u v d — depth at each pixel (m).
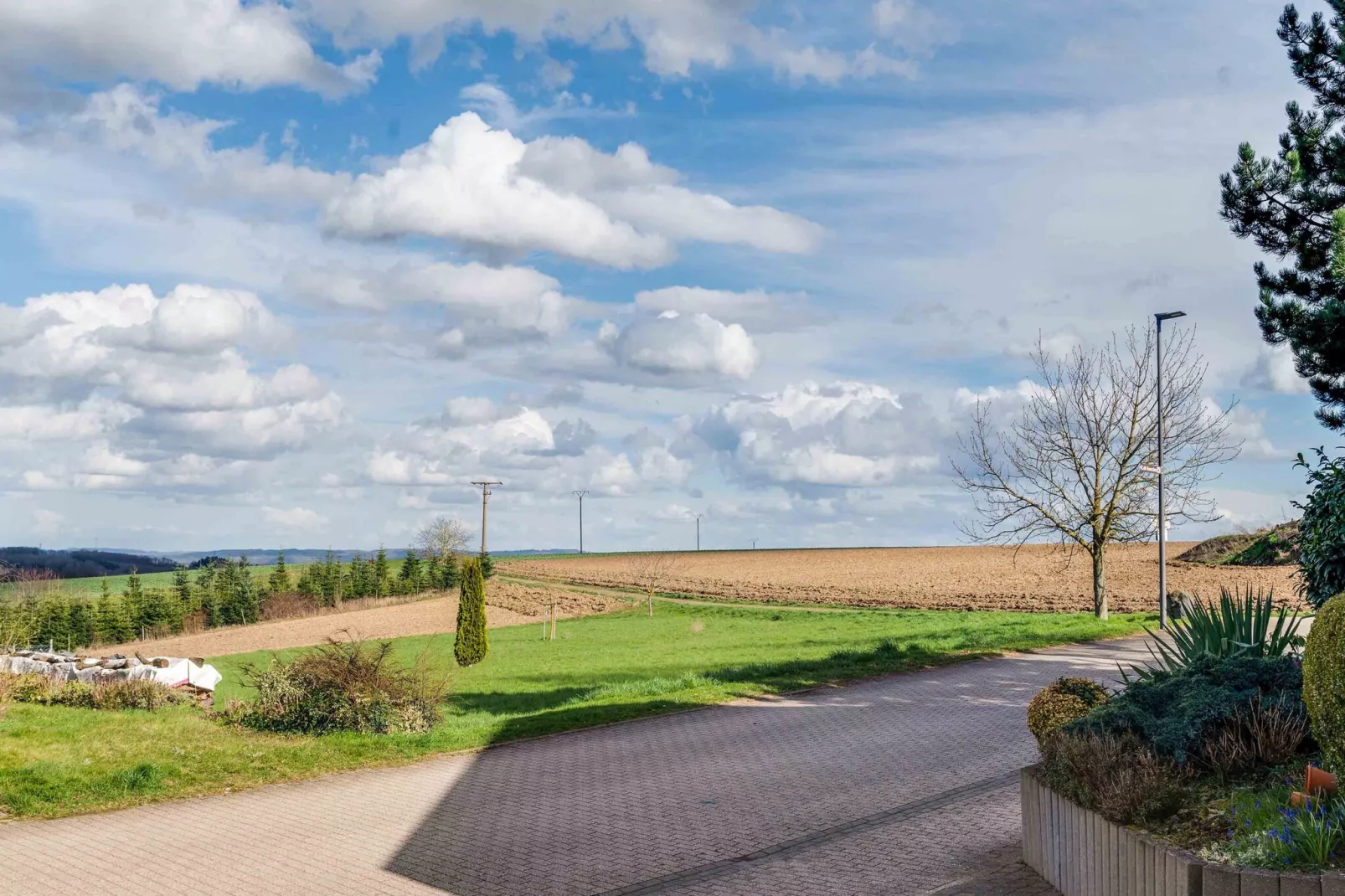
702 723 17.73
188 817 11.80
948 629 37.19
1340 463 11.95
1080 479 37.06
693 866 9.93
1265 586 45.97
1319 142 17.73
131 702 19.00
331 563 102.25
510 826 11.47
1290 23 18.00
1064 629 30.55
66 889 9.28
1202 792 7.75
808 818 11.50
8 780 12.54
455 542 114.44
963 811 11.38
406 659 40.16
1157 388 29.86
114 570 110.75
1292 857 6.16
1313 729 7.03
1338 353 15.95
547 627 55.00
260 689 17.44
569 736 16.81
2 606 61.06
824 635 40.78
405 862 10.17
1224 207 18.50
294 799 12.70
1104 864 7.59
